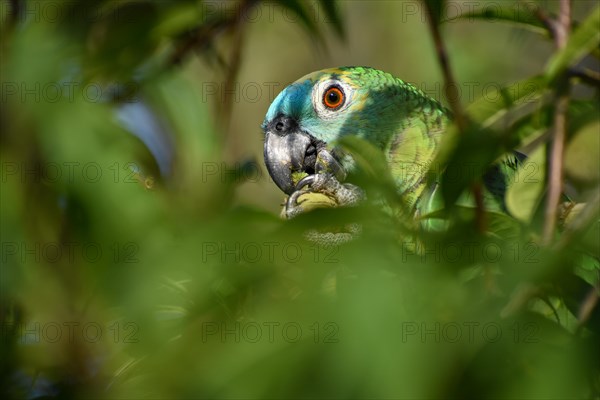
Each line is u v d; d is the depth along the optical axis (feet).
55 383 17.71
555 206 12.32
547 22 14.33
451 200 11.97
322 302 11.37
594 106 13.30
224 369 11.07
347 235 13.82
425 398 10.36
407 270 11.27
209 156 14.82
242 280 11.70
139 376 13.00
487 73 39.09
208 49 18.19
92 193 14.15
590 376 10.84
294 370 10.73
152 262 12.04
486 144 12.02
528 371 10.86
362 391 10.43
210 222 12.28
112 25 15.61
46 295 16.75
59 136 14.58
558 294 12.07
